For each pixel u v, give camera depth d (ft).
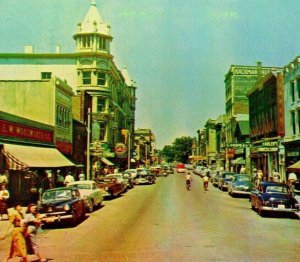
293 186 117.50
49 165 101.81
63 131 140.77
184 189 150.10
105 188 110.63
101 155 176.04
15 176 94.99
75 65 207.31
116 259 41.19
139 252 44.45
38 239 53.93
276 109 168.14
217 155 329.31
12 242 39.45
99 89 203.82
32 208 41.93
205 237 53.57
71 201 66.39
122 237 54.03
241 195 118.11
